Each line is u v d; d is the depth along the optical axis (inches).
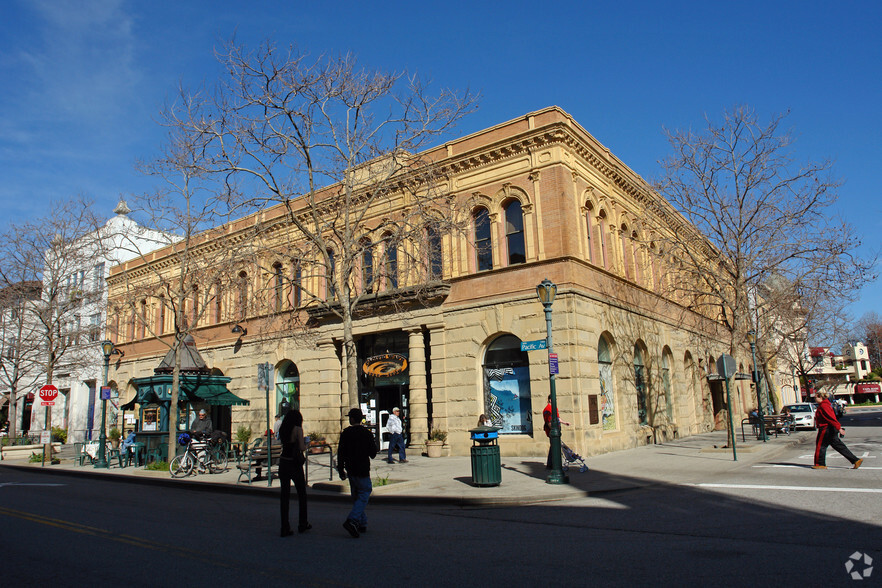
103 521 439.8
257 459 653.3
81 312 1475.1
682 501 461.7
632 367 949.2
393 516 450.6
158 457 904.9
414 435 897.5
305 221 818.8
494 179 889.5
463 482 583.2
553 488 527.8
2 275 1245.7
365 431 378.6
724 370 721.6
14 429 1283.2
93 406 1594.5
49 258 1285.7
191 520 443.8
